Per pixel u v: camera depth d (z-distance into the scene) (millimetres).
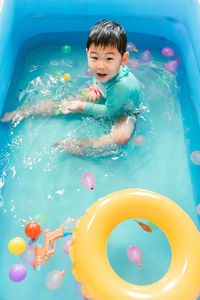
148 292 1246
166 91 2348
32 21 2672
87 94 2199
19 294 1510
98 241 1357
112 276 1292
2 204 1804
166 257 1636
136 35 2738
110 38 1703
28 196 1839
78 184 1888
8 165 1951
